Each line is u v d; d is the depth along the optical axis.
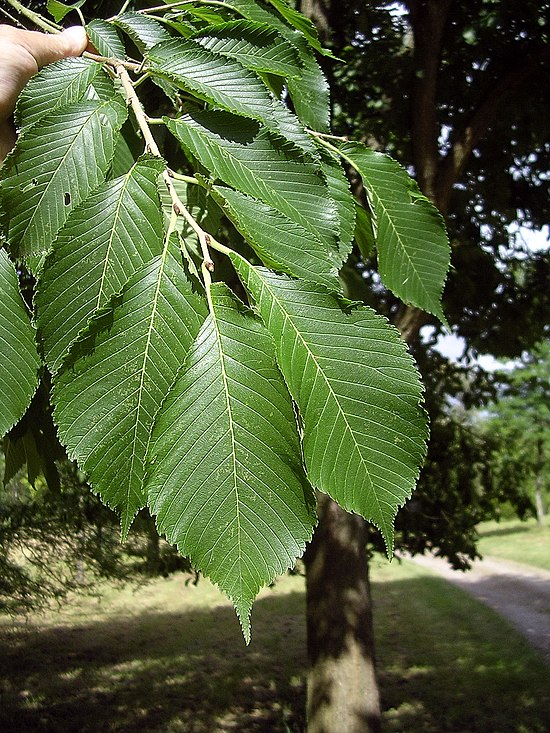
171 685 4.53
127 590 8.14
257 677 4.63
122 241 0.35
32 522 4.02
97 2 1.08
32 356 0.37
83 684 4.58
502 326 3.58
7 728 3.76
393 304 2.83
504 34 2.31
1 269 0.37
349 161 0.59
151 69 0.43
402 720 3.63
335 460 0.32
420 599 7.35
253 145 0.42
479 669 4.51
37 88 0.41
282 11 0.62
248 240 0.37
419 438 0.33
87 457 0.32
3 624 6.17
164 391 0.32
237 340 0.32
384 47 2.39
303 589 8.20
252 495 0.31
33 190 0.38
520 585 8.30
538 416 11.87
